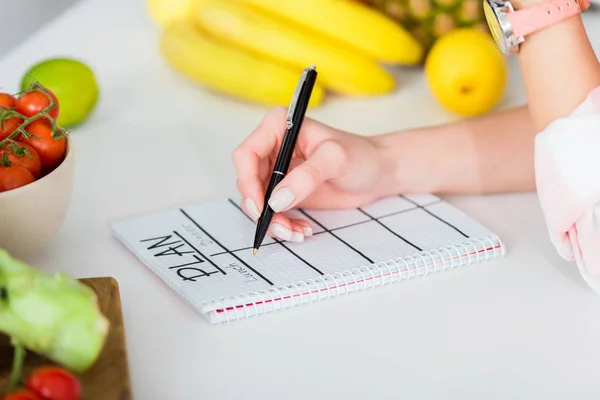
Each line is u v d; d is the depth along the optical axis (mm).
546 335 670
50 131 763
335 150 805
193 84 1225
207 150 1035
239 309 693
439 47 1088
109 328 623
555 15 745
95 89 1081
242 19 1127
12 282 534
